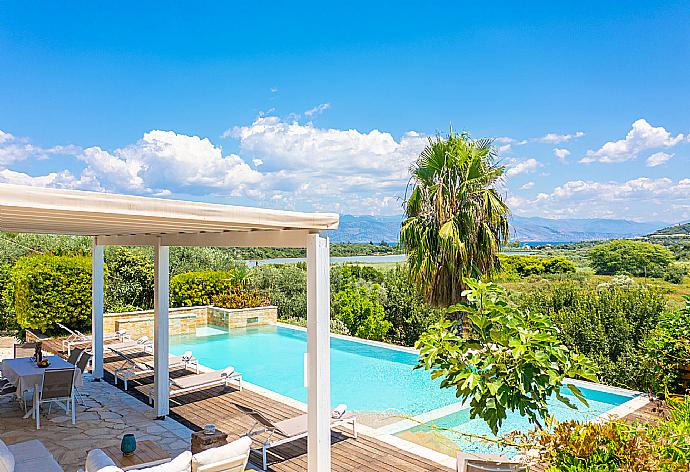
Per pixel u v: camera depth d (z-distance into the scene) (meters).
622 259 16.72
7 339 16.38
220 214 5.02
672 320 7.36
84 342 14.63
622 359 10.59
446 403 10.61
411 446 7.75
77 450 7.70
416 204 13.20
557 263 17.67
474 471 5.84
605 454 2.15
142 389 10.61
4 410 9.51
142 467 6.02
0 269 17.56
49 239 20.72
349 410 10.06
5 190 3.61
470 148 12.96
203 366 13.12
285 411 9.47
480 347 3.19
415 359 14.24
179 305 19.77
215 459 5.59
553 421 2.67
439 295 12.81
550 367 2.83
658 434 2.20
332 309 19.14
